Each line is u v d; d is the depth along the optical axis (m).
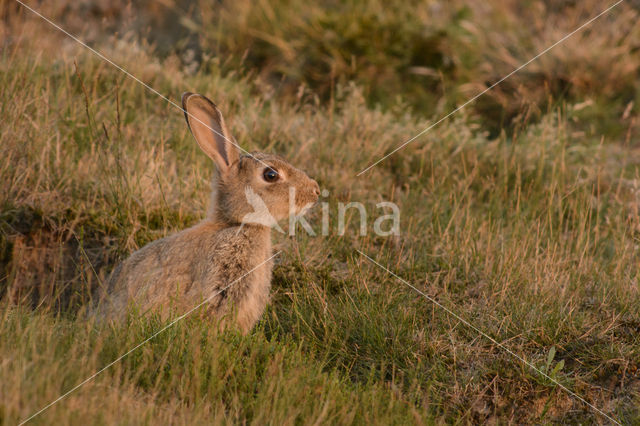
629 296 15.18
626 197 20.12
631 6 31.62
